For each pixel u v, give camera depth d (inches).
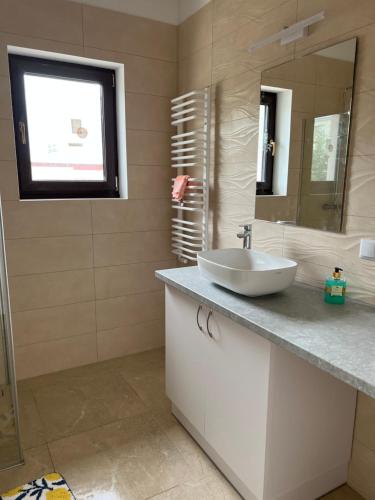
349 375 40.7
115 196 111.0
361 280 62.1
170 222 115.3
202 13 95.0
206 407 70.1
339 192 64.1
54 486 66.2
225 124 91.0
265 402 54.5
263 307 60.4
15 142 94.1
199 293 67.1
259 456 57.0
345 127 61.8
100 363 110.9
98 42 96.0
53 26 90.4
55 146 101.5
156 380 101.7
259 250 83.6
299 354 46.8
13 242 94.5
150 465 71.5
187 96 96.1
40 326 101.7
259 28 77.6
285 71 72.4
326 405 60.2
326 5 63.1
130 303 113.7
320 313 57.9
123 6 97.7
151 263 114.8
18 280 96.8
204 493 65.2
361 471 65.1
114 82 105.3
